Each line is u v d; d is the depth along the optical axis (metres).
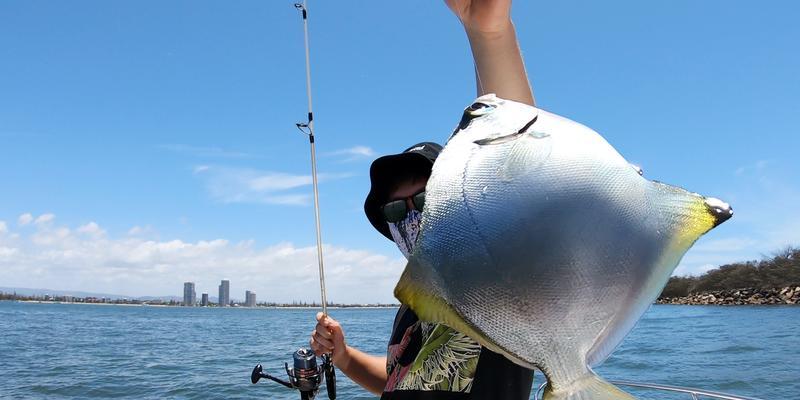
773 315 42.56
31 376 14.53
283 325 48.94
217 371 15.26
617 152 1.73
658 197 1.70
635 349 19.11
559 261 1.57
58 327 40.38
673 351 18.36
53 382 13.48
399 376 2.24
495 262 1.59
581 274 1.57
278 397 11.33
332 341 3.12
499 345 1.60
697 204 1.68
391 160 2.24
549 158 1.65
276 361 17.69
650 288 1.63
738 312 47.69
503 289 1.58
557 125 1.72
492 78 2.23
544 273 1.57
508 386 1.90
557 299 1.57
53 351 21.62
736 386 11.59
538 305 1.57
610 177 1.64
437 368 2.01
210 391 12.09
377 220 2.53
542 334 1.57
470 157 1.70
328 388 3.41
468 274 1.60
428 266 1.64
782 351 17.72
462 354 1.98
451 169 1.70
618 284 1.59
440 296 1.63
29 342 26.16
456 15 2.27
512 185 1.63
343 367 3.14
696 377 12.77
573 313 1.57
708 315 44.94
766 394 10.79
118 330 38.00
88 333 33.97
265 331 37.97
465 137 1.75
